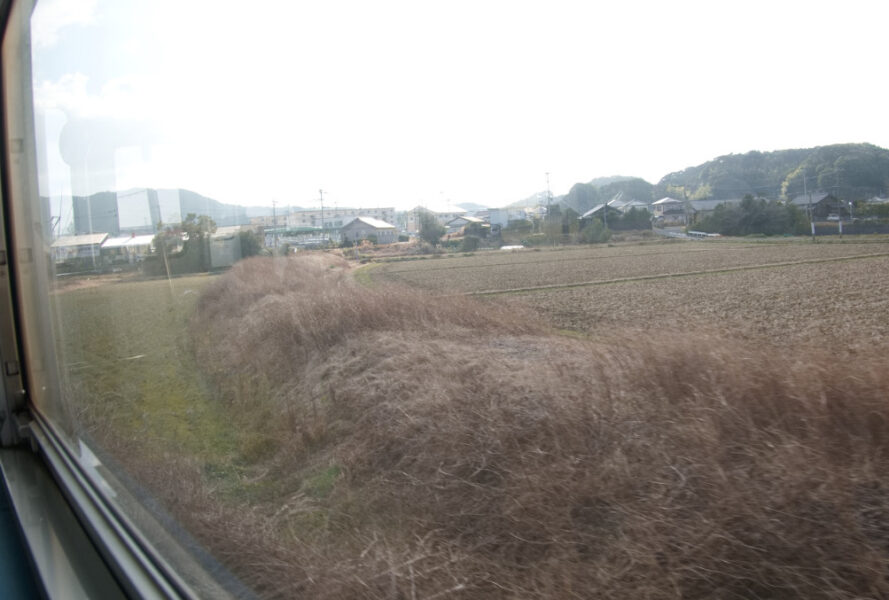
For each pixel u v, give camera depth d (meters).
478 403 4.15
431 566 2.31
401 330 7.36
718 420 2.59
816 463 2.11
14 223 3.67
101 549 2.00
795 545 1.96
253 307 7.63
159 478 2.42
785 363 2.61
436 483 3.51
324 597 1.99
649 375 3.20
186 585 1.58
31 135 3.03
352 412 5.22
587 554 2.37
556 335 6.11
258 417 4.23
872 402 2.18
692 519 2.26
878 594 1.74
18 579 2.27
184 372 4.46
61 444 2.96
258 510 2.73
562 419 3.34
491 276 15.29
